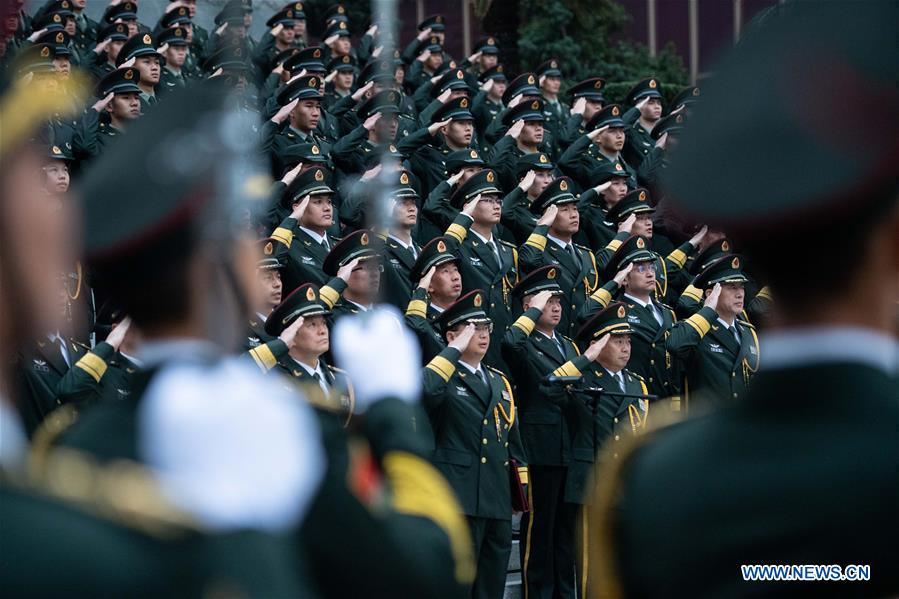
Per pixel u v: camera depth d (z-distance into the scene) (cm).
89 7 5784
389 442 906
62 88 577
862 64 633
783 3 662
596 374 3167
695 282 3591
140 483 526
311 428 750
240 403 562
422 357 3011
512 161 4350
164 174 601
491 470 2877
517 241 4012
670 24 7862
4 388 528
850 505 610
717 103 662
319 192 3394
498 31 6481
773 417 641
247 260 630
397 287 3331
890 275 635
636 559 662
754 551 622
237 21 954
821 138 632
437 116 4400
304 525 798
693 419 683
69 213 579
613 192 4375
